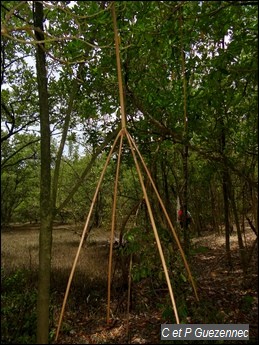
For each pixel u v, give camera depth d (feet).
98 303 16.12
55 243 38.32
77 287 18.25
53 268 22.75
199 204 40.50
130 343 11.84
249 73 9.57
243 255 17.81
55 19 10.79
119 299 16.05
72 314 14.94
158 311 14.47
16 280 15.10
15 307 12.21
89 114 14.78
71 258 27.81
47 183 8.23
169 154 19.69
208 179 18.16
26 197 57.62
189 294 13.82
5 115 18.10
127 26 9.93
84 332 13.10
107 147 14.69
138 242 10.92
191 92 12.42
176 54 11.58
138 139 13.79
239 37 9.75
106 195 28.78
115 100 13.57
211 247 29.58
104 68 11.54
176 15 9.20
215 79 10.37
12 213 61.77
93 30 9.86
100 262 25.70
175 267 11.13
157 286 15.72
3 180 42.73
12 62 15.99
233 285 17.10
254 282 17.07
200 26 9.56
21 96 18.43
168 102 12.50
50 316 12.96
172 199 23.43
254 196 16.99
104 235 36.04
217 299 14.88
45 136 8.40
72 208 34.81
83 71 12.34
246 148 14.34
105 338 12.54
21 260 27.76
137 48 10.62
